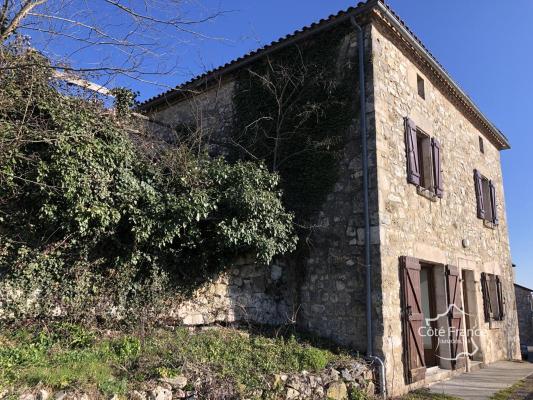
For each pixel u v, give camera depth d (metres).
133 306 5.81
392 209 7.27
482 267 11.05
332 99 7.73
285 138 8.10
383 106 7.47
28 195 4.98
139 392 4.15
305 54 8.20
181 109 10.02
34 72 5.02
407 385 6.94
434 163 9.06
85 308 5.35
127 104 6.62
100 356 4.77
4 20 4.62
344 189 7.34
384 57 7.77
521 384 7.95
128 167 5.77
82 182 5.09
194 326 6.48
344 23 7.79
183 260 6.43
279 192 7.27
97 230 5.36
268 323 7.42
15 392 3.64
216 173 6.57
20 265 4.91
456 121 10.88
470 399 6.63
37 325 4.95
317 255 7.48
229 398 4.68
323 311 7.28
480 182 11.84
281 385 5.21
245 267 7.30
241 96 8.93
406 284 7.18
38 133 4.88
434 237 8.66
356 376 6.12
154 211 5.70
